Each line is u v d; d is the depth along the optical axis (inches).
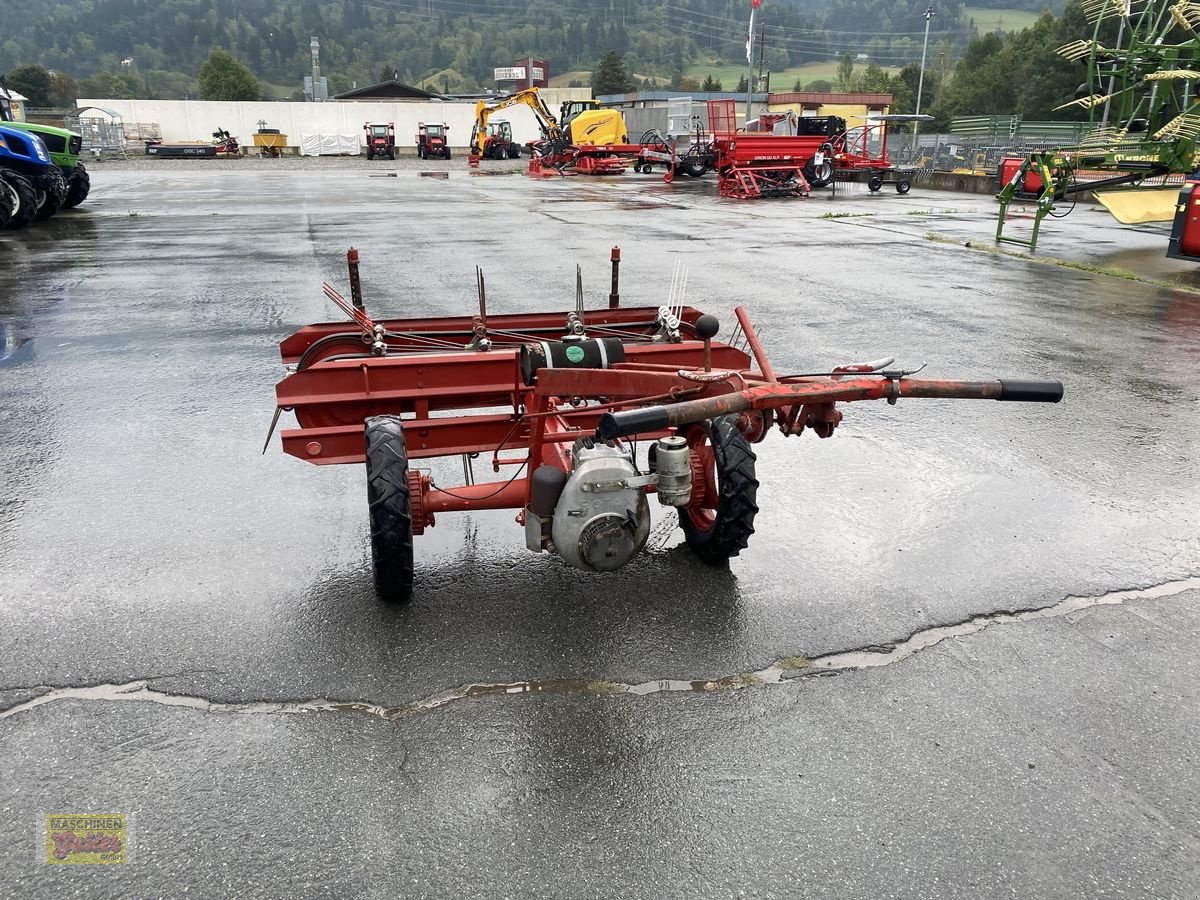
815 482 218.1
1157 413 273.9
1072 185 668.7
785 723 129.9
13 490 206.7
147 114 2947.8
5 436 241.9
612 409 166.6
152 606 157.6
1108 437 252.2
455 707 132.1
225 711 130.3
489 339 232.1
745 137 1146.0
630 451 200.4
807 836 109.3
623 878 103.0
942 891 101.9
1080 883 103.3
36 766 118.7
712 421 167.6
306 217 849.5
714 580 170.1
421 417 184.5
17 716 128.3
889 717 131.7
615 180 1497.3
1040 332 383.9
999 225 665.0
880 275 527.5
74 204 938.7
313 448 174.4
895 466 229.0
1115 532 193.2
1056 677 141.9
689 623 155.1
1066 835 110.1
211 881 101.6
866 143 1286.9
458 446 180.9
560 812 112.5
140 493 205.6
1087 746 126.0
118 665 140.4
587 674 140.5
